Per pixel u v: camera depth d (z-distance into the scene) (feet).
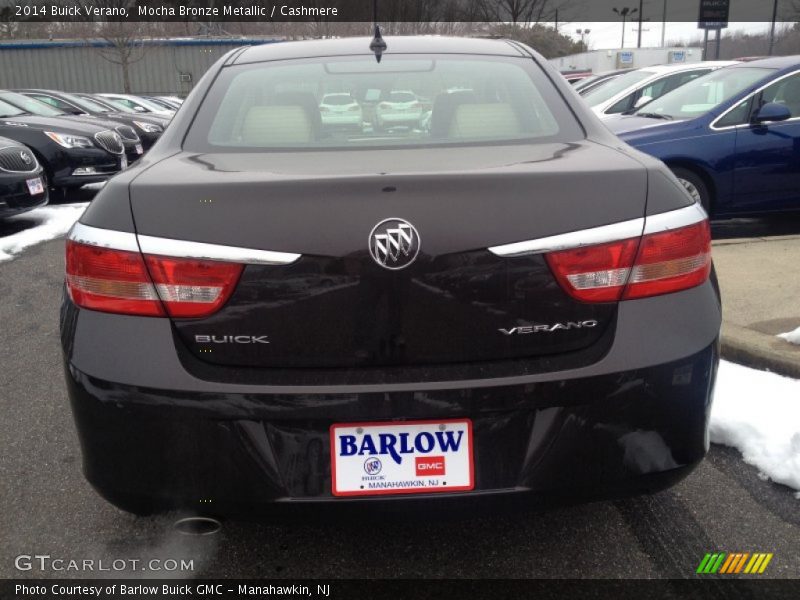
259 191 5.80
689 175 20.18
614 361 5.88
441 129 7.57
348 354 5.82
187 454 5.86
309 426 5.77
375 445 5.79
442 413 5.74
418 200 5.74
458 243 5.72
